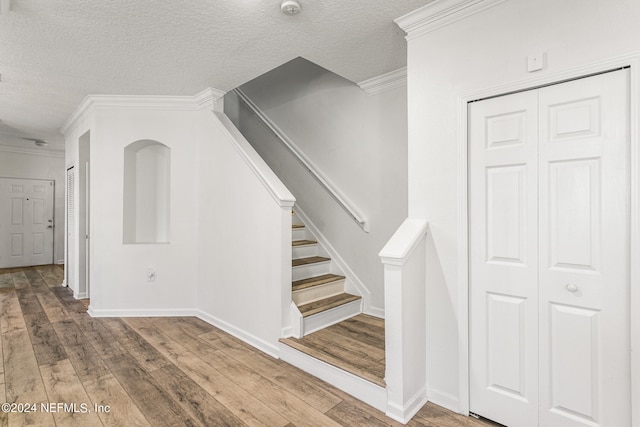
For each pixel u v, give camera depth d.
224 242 3.08
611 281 1.41
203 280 3.37
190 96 3.39
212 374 2.25
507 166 1.68
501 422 1.71
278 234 2.53
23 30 2.15
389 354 1.81
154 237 3.76
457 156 1.82
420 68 1.97
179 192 3.46
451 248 1.85
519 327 1.65
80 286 4.12
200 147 3.42
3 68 2.72
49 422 1.75
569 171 1.51
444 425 1.73
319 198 3.55
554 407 1.56
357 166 3.19
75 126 4.27
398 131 2.87
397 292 1.77
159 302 3.47
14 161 6.11
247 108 4.42
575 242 1.50
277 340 2.51
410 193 2.01
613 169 1.40
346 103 3.27
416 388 1.87
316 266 3.27
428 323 1.95
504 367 1.70
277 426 1.73
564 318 1.53
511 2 1.64
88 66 2.69
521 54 1.61
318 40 2.28
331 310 2.81
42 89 3.20
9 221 6.09
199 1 1.85
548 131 1.56
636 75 1.34
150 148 3.75
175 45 2.35
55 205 6.55
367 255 3.12
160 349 2.64
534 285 1.61
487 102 1.74
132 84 3.08
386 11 1.93
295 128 3.75
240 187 2.89
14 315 3.46
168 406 1.89
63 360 2.44
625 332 1.38
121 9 1.92
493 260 1.73
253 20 2.04
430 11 1.88
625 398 1.39
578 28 1.46
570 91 1.50
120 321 3.29
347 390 2.03
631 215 1.35
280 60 2.59
